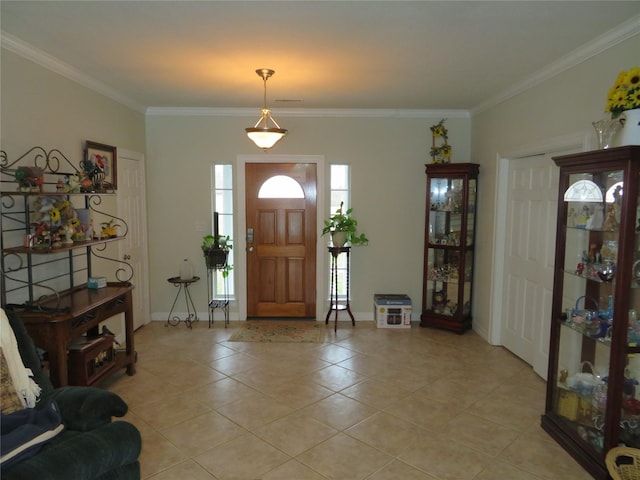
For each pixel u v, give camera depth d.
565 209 2.75
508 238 4.38
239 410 3.15
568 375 2.78
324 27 2.66
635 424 2.37
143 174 5.07
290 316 5.51
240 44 2.95
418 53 3.12
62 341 2.78
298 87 4.11
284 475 2.42
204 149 5.21
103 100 4.15
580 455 2.52
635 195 2.18
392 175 5.30
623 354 2.27
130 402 3.26
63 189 3.04
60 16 2.51
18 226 3.00
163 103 4.86
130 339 3.74
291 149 5.24
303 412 3.13
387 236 5.37
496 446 2.71
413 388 3.53
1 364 2.11
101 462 1.91
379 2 2.31
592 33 2.73
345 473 2.45
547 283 3.67
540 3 2.30
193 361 4.08
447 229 5.08
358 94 4.38
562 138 3.30
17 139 2.98
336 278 5.05
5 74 2.86
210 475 2.42
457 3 2.31
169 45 2.99
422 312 5.21
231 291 5.48
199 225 5.29
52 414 2.06
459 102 4.71
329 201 5.35
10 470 1.72
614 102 2.31
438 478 2.41
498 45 2.95
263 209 5.35
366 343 4.61
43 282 3.26
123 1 2.32
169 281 5.05
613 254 2.34
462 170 4.77
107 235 3.47
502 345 4.53
